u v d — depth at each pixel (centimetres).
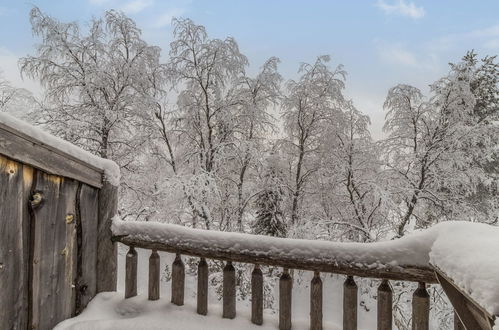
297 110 952
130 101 880
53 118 864
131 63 891
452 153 821
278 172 947
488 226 134
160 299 240
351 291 191
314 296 199
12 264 188
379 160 906
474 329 114
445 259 119
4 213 183
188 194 802
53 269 212
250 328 208
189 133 955
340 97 927
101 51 876
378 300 185
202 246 217
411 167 870
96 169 240
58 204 215
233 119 958
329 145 942
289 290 204
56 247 214
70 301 224
